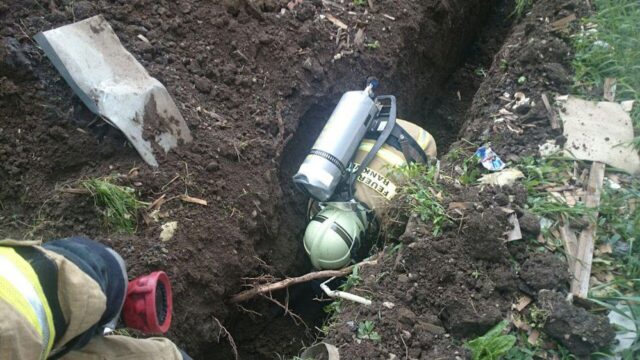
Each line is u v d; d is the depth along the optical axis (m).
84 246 1.08
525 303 1.91
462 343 1.86
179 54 2.35
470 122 2.61
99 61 2.08
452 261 1.96
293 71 2.48
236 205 2.17
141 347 1.34
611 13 2.59
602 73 2.48
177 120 2.16
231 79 2.40
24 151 2.07
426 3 2.91
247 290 2.18
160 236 2.00
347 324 1.88
